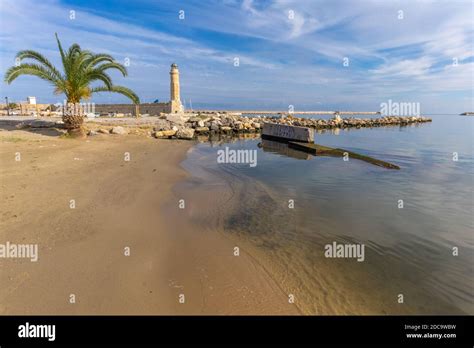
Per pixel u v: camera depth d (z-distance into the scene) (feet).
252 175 47.65
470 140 114.73
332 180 44.68
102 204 25.72
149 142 77.77
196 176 43.91
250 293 15.16
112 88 71.46
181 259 17.97
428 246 22.09
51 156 43.32
